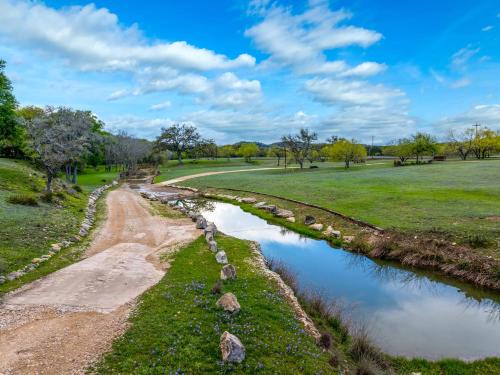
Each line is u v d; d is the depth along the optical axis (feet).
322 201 124.67
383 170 232.94
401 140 372.17
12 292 46.44
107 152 330.75
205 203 156.97
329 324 44.34
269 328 38.34
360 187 149.07
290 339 36.70
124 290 49.06
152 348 32.86
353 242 81.82
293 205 125.18
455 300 53.31
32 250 61.93
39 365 30.17
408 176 179.63
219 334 35.45
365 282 60.85
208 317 39.17
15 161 186.60
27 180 130.11
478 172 177.88
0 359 30.96
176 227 96.43
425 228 79.56
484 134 327.88
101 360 30.96
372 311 49.21
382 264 70.54
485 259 61.46
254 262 65.05
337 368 33.63
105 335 35.76
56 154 125.80
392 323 45.55
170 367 29.89
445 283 60.23
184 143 466.29
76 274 54.90
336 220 99.19
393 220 89.97
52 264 58.70
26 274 53.06
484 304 51.88
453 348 39.73
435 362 36.76
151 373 29.01
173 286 49.62
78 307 42.68
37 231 72.28
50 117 157.89
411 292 56.49
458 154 370.94
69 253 65.62
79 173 301.43
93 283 51.34
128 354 31.91
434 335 42.63
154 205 138.00
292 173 259.19
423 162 296.71
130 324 37.99
